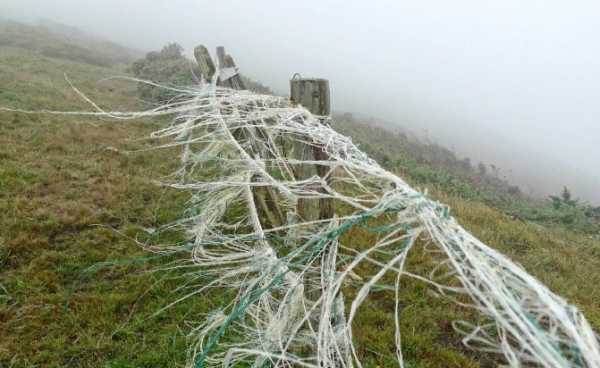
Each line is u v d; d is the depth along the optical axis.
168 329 2.98
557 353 0.99
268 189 3.36
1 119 6.50
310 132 2.17
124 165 5.68
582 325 1.09
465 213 6.00
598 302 4.11
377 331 3.13
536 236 5.68
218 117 2.94
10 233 3.74
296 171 2.44
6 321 2.91
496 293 1.13
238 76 4.22
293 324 2.15
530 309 1.19
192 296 3.30
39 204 4.29
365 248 4.09
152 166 5.68
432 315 3.35
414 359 2.93
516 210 8.13
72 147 5.90
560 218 7.91
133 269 3.58
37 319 2.95
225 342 2.72
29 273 3.34
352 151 2.22
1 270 3.37
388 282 3.67
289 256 1.84
